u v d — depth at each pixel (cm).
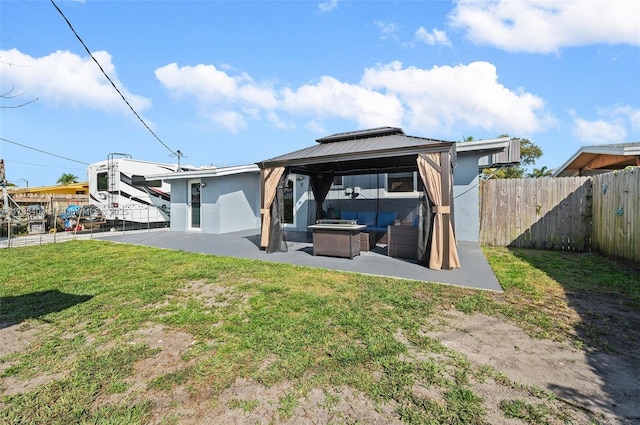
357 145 706
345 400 198
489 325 306
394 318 320
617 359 245
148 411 190
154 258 655
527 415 183
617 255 580
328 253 661
